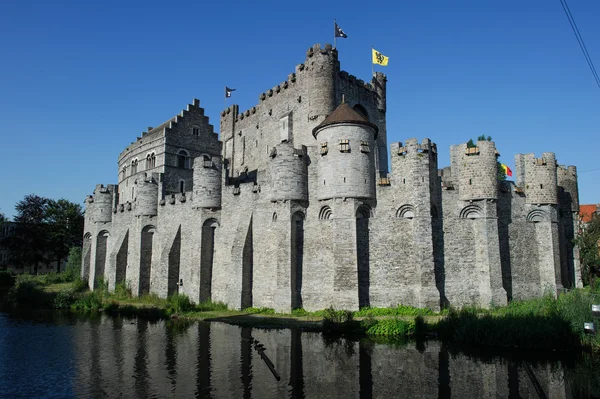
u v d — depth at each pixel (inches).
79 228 3570.4
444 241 1524.4
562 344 1069.1
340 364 979.3
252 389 829.8
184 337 1245.7
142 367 971.9
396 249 1519.4
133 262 2249.0
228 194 1877.5
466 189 1536.7
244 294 1683.1
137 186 2239.2
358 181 1542.8
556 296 1530.5
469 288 1499.8
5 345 1178.6
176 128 2559.1
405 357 1027.3
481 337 1127.6
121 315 1680.6
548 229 1587.1
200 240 1868.8
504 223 1571.1
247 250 1717.5
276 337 1221.7
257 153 2527.1
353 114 1609.3
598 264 1656.0
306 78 2194.9
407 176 1530.5
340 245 1510.8
